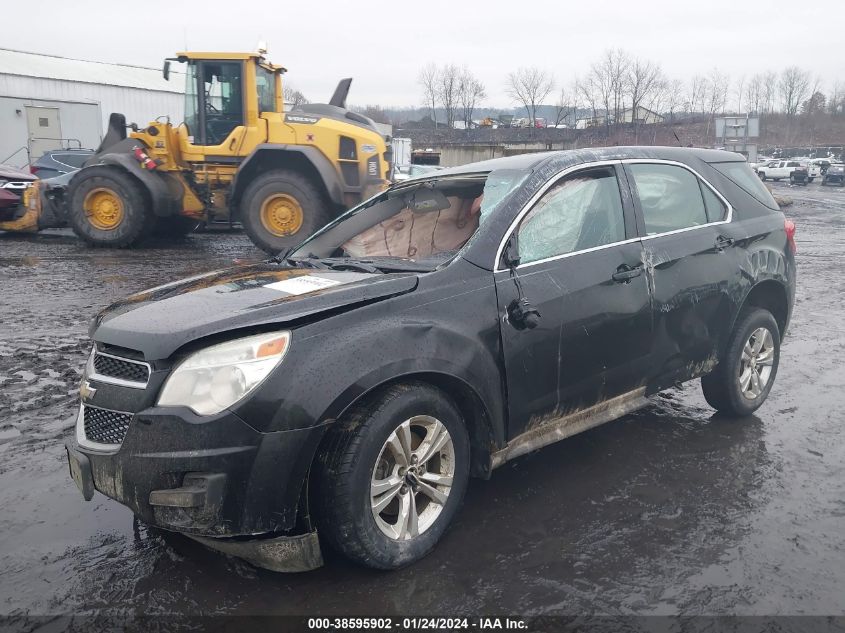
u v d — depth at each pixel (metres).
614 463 3.97
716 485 3.69
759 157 66.12
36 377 5.32
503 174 3.68
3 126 27.81
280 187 11.33
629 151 4.06
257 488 2.58
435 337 2.94
